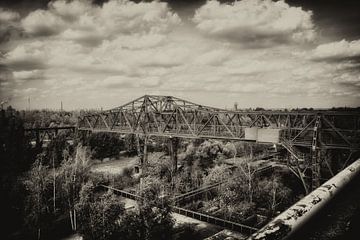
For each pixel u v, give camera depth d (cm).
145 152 4559
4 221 3181
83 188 3028
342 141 3294
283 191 3734
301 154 3450
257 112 3312
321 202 416
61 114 15462
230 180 3950
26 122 11250
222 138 3569
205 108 4044
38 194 3086
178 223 3136
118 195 4053
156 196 2722
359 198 514
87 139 6575
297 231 355
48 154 5406
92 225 2492
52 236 2977
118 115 5175
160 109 4366
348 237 383
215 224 3127
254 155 5831
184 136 3981
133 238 2462
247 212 3394
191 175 4722
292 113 3062
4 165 4575
